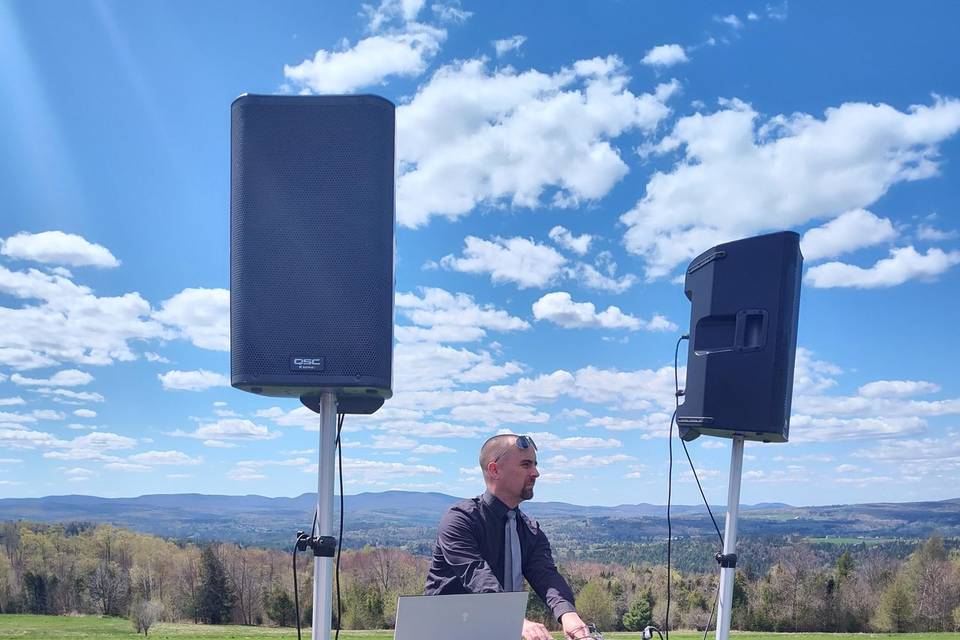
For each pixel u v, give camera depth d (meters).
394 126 2.92
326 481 2.91
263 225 2.82
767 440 4.20
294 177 2.83
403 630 2.18
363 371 2.76
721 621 4.02
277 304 2.79
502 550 3.39
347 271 2.79
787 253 3.96
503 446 3.43
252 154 2.85
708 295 4.10
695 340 4.13
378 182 2.84
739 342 3.96
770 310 3.93
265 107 2.86
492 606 2.30
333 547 2.89
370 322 2.78
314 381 2.75
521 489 3.43
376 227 2.82
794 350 4.13
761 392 3.89
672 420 4.20
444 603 2.22
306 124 2.85
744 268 4.02
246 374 2.77
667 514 4.23
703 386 4.01
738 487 4.12
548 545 3.57
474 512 3.41
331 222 2.81
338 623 3.03
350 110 2.84
